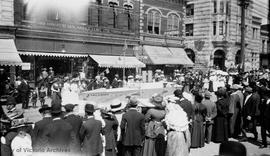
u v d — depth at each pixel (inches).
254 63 2017.7
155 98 329.4
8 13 883.4
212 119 442.3
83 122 294.0
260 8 2054.6
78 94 408.8
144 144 325.4
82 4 1101.1
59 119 248.5
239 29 1803.6
